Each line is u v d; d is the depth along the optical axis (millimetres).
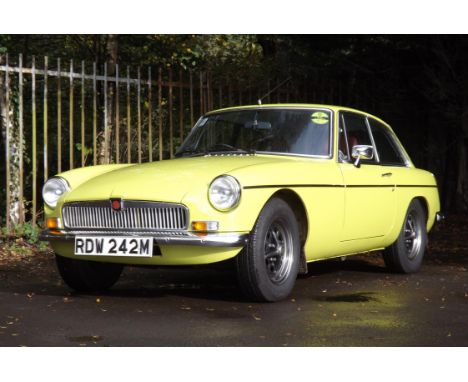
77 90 14164
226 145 6605
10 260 8297
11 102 10680
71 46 15156
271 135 6535
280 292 5730
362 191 6676
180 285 6695
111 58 13695
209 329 4742
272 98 12852
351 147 6777
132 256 5434
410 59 14781
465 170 14969
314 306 5578
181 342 4387
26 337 4508
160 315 5203
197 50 16344
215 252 5367
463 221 13383
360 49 14547
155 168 5938
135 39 15047
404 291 6391
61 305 5590
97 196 5590
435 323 5000
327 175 6207
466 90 14188
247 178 5426
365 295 6141
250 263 5500
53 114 14055
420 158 15375
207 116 7070
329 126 6559
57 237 5723
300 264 6047
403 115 15180
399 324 4949
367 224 6816
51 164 14312
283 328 4789
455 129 14938
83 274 6125
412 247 7719
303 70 13836
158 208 5430
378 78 14891
